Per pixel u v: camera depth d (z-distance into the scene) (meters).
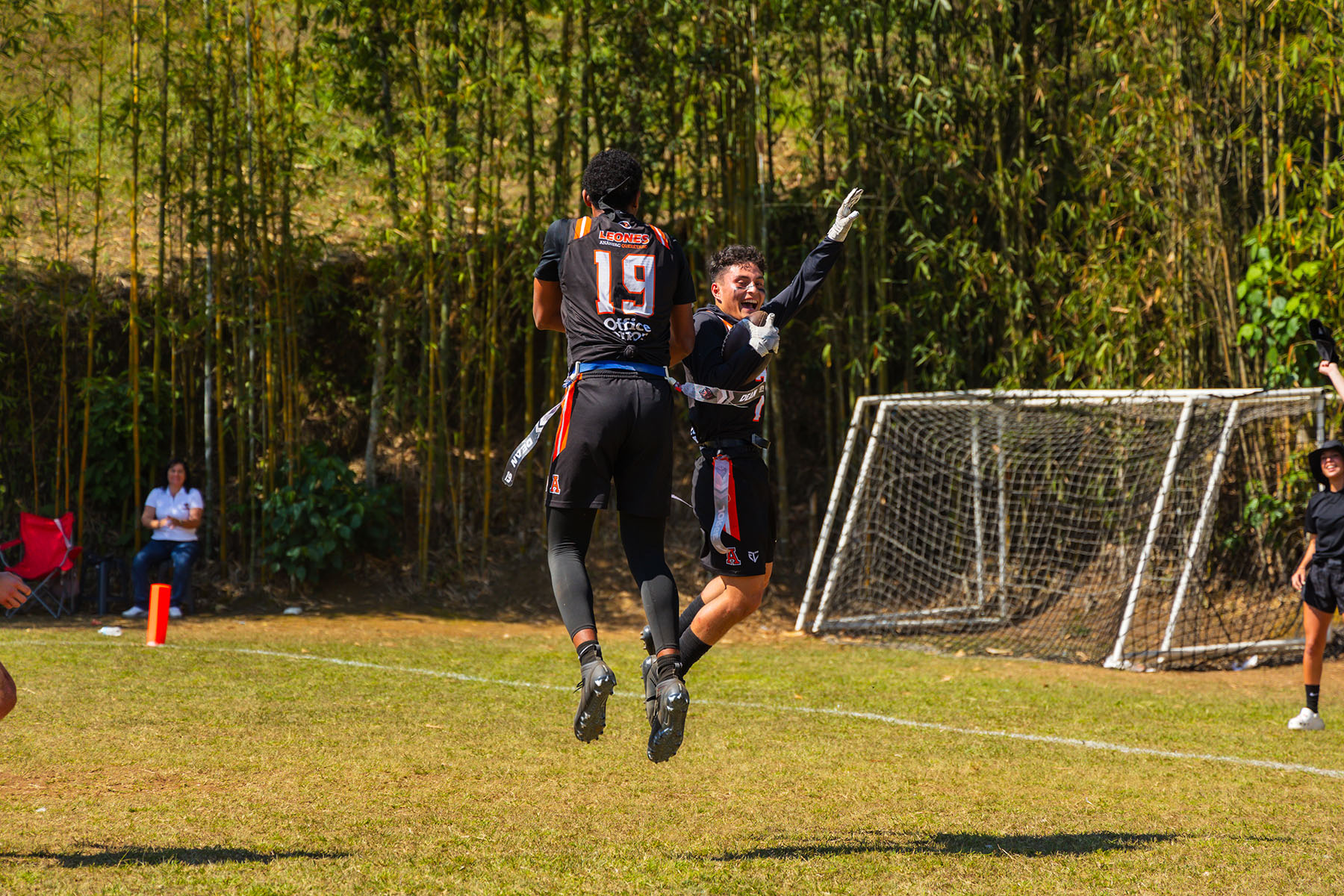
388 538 30.52
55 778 11.81
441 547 31.41
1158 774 13.62
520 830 10.36
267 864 9.02
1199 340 28.16
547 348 32.94
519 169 30.88
